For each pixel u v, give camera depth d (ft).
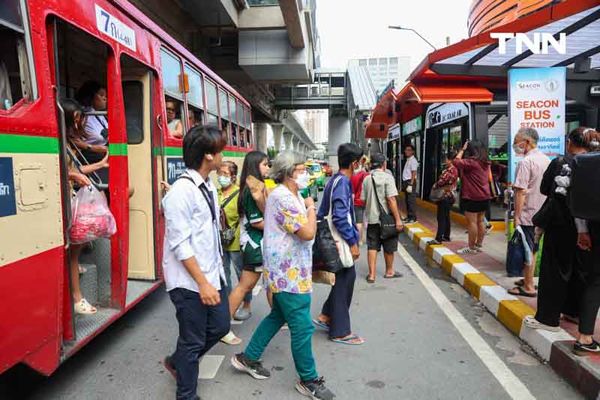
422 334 14.53
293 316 10.39
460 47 23.43
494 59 26.35
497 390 11.03
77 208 10.96
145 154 15.78
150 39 15.98
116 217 12.70
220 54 77.92
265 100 119.14
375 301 17.89
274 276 10.40
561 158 12.34
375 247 20.70
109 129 12.75
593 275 11.15
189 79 21.45
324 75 141.49
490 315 16.25
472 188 23.34
